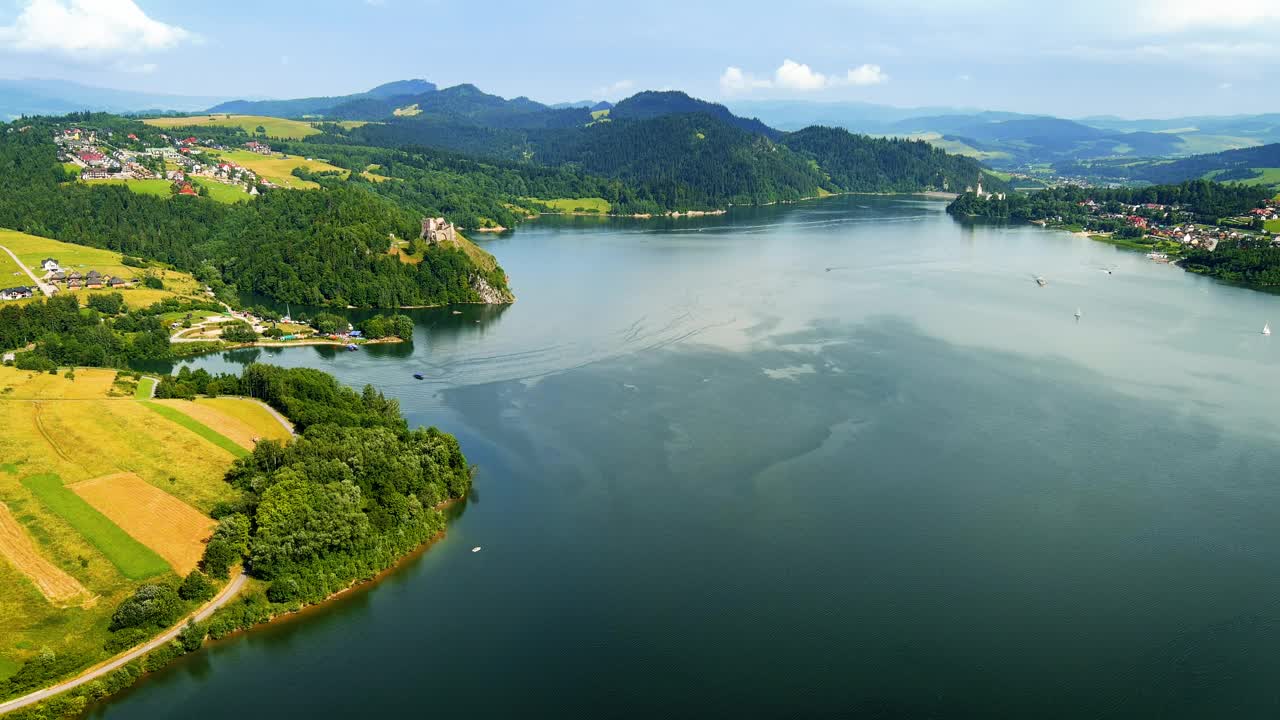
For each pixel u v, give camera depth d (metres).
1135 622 103.25
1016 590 109.50
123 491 118.94
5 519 108.88
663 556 117.12
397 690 91.12
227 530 109.19
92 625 95.06
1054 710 88.94
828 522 126.12
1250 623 103.12
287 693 90.88
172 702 89.44
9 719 82.69
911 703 89.81
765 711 88.38
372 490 124.75
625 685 92.00
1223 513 129.25
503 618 103.62
